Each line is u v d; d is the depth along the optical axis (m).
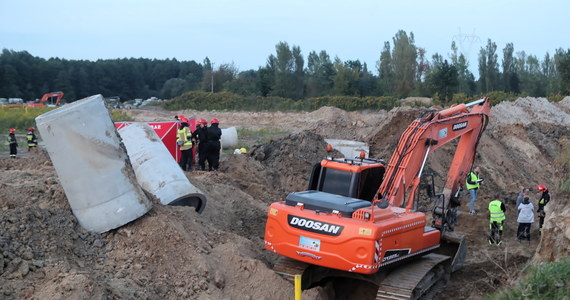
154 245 8.73
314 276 9.54
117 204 8.86
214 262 8.95
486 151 23.98
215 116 59.44
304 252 8.66
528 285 7.91
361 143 21.66
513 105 38.31
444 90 55.53
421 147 11.08
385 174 10.58
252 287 8.73
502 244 14.16
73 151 8.61
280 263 9.34
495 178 21.67
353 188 9.60
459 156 12.85
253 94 75.12
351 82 75.25
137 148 11.90
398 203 10.48
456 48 55.16
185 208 10.60
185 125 18.06
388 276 8.97
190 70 131.38
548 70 81.12
